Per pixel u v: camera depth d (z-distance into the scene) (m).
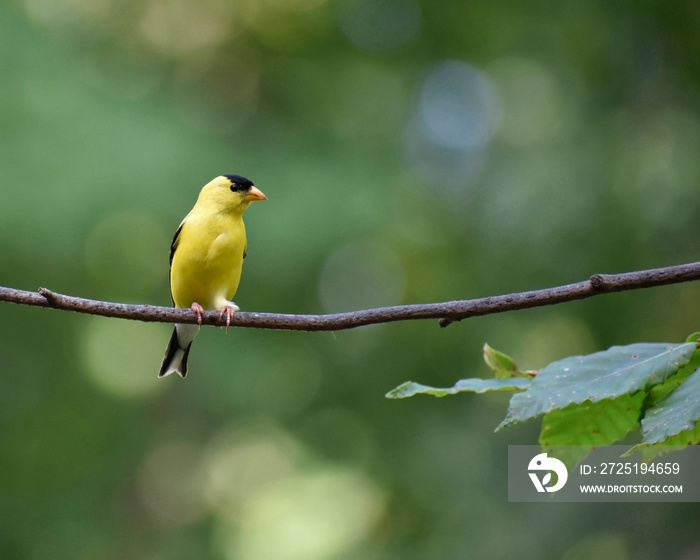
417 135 15.89
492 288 13.51
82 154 12.74
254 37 17.39
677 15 13.25
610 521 9.80
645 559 9.29
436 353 14.40
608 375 2.83
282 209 13.23
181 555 16.56
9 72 13.36
